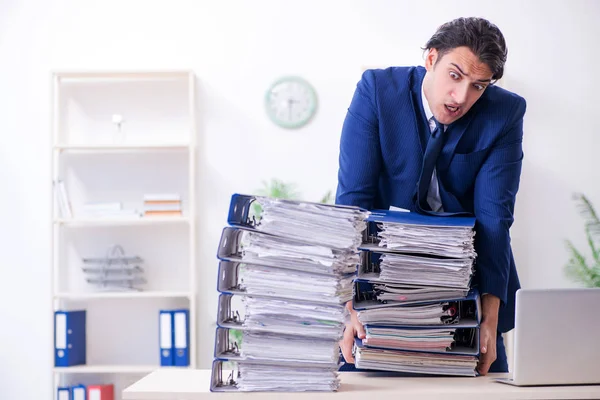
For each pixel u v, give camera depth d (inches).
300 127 186.4
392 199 82.0
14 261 189.0
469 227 66.9
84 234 189.5
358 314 67.9
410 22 185.6
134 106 189.6
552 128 184.5
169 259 188.7
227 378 66.1
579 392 61.2
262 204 62.4
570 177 183.9
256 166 186.4
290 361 61.0
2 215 189.3
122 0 189.5
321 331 61.0
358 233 62.5
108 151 189.6
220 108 187.2
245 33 187.8
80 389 178.4
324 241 61.3
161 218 178.7
